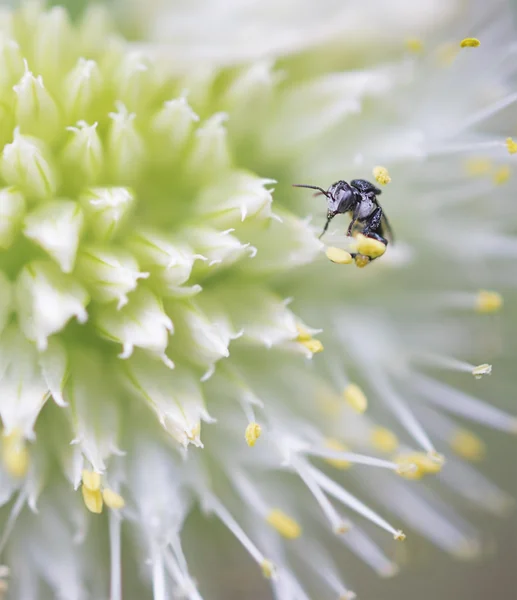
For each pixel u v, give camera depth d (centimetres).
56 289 7
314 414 8
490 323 9
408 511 8
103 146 7
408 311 8
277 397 8
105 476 7
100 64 7
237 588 8
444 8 8
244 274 7
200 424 7
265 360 8
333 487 7
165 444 7
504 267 8
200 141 7
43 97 7
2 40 7
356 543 8
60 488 7
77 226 7
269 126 8
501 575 9
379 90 8
